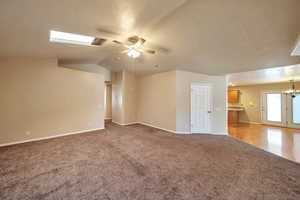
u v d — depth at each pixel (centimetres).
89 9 183
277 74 511
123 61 498
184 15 205
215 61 386
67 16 198
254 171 252
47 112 425
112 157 302
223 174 240
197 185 208
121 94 666
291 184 213
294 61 352
